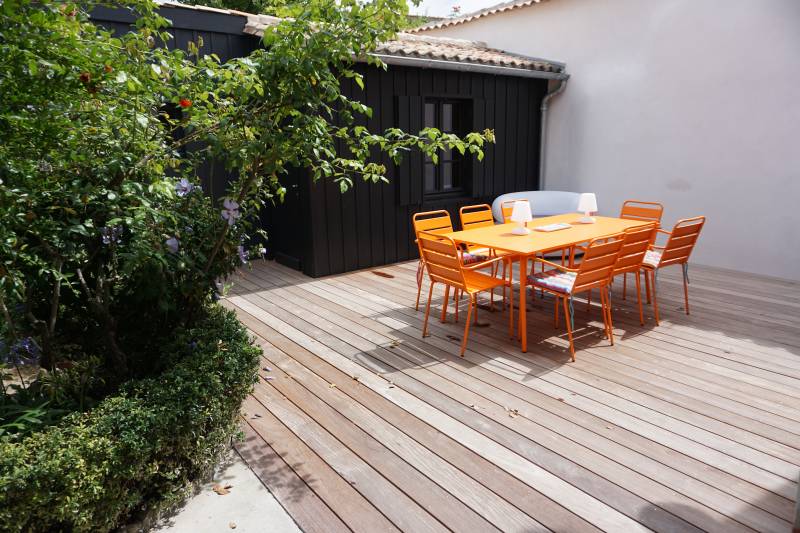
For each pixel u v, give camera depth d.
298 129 2.24
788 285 5.24
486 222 5.05
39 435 1.73
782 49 5.21
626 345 3.75
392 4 2.22
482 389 3.12
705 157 5.97
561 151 7.45
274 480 2.32
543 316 4.39
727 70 5.64
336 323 4.32
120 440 1.77
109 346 2.38
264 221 6.67
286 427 2.75
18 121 1.83
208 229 2.50
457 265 3.54
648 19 6.22
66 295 2.53
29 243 2.05
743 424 2.69
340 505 2.15
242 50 5.82
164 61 2.05
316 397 3.06
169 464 2.02
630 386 3.12
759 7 5.31
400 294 5.13
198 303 2.67
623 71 6.56
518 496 2.18
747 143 5.61
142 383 2.09
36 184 1.88
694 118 5.99
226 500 2.20
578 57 7.04
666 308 4.57
